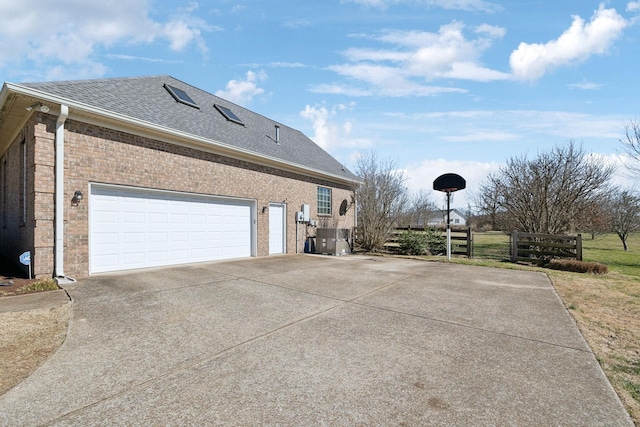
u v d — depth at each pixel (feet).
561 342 12.64
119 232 26.50
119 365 10.45
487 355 11.41
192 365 10.49
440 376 9.89
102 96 26.76
